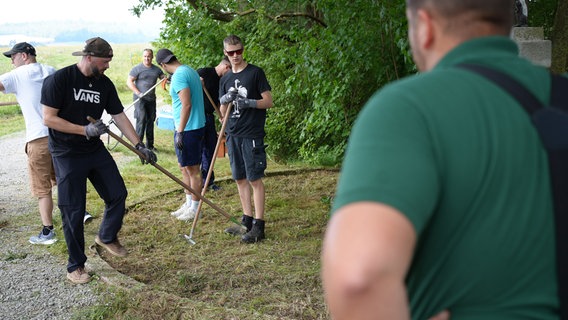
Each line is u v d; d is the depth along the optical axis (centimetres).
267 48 893
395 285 89
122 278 441
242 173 542
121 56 3419
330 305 92
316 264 478
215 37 921
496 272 100
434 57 114
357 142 99
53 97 409
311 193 707
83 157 430
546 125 103
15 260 491
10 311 402
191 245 531
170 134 1157
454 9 109
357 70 709
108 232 468
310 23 851
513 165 100
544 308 103
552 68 598
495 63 109
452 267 101
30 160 517
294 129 925
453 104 101
